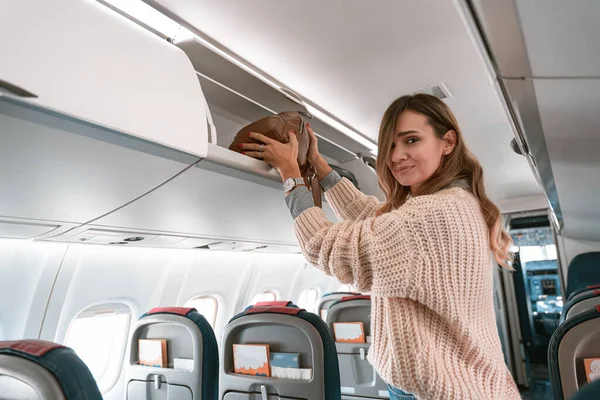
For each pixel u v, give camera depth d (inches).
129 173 48.8
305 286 175.9
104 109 37.6
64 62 35.1
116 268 92.8
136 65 42.5
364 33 69.7
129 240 83.3
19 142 37.0
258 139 56.2
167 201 61.4
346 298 124.0
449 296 35.1
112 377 100.9
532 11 28.6
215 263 118.5
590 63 36.3
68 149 40.0
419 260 35.2
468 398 33.5
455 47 74.9
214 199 65.6
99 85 37.7
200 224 79.0
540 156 71.4
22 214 55.2
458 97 95.5
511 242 43.1
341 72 82.4
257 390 73.7
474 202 38.7
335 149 122.1
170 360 80.3
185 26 64.7
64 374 33.4
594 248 209.0
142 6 58.9
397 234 35.9
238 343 78.5
